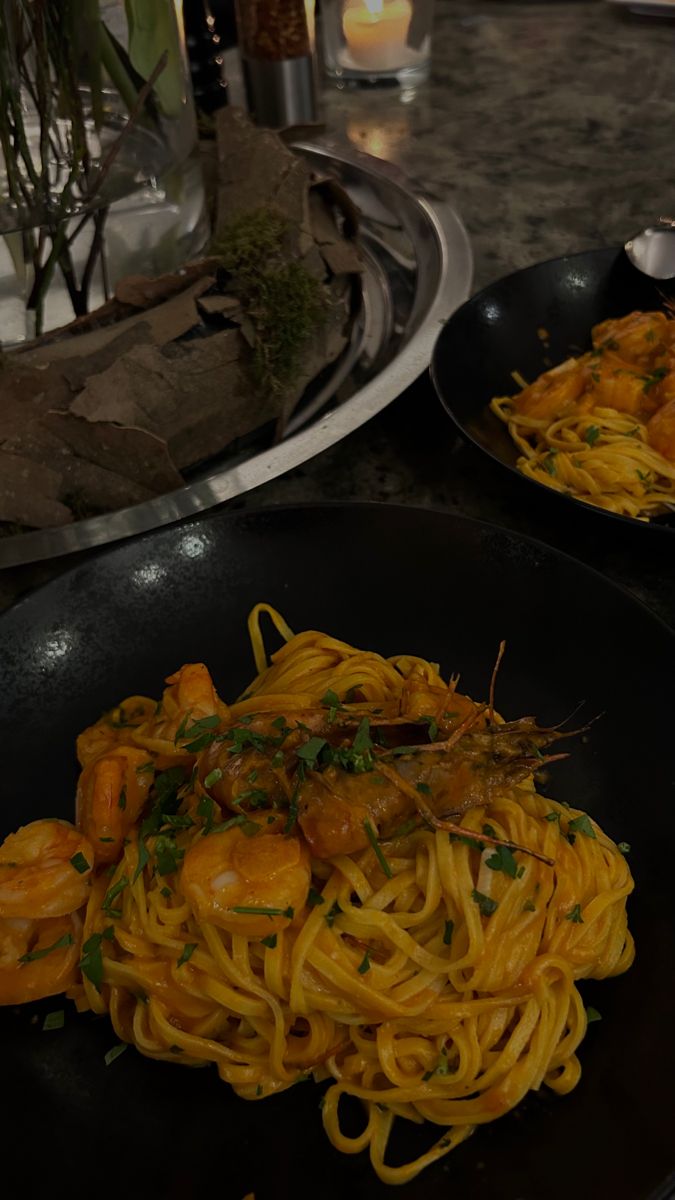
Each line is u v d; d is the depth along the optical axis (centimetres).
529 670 30
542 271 43
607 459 38
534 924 25
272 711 27
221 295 37
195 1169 22
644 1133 20
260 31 56
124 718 29
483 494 37
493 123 63
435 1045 25
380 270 49
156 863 26
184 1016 25
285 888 23
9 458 33
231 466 39
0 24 34
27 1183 21
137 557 31
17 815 28
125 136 37
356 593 32
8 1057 23
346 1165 22
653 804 26
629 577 33
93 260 40
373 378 39
